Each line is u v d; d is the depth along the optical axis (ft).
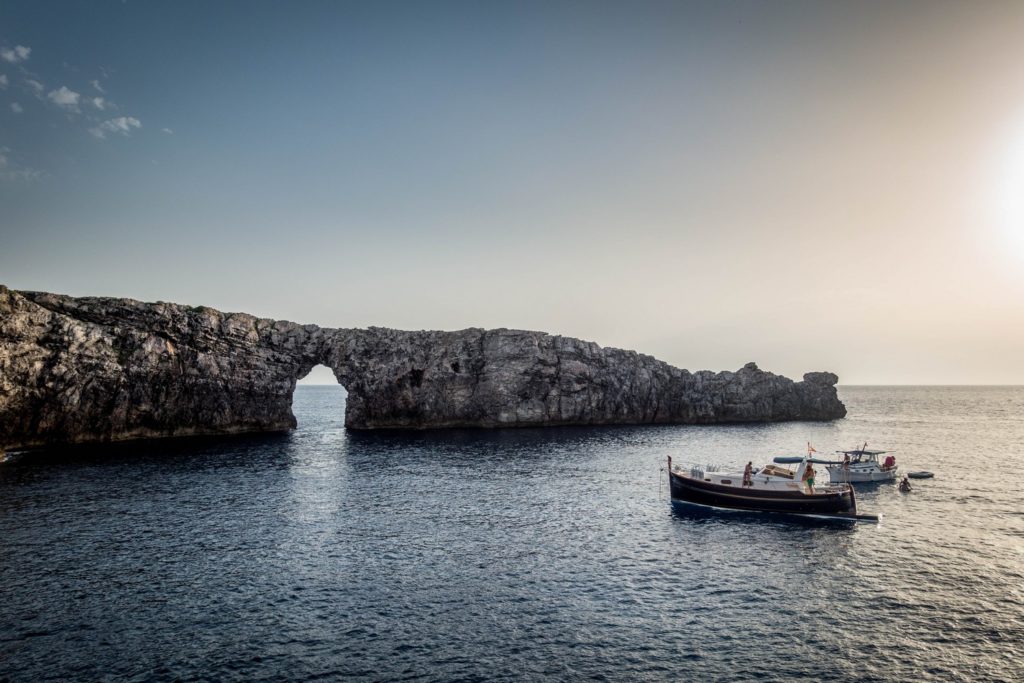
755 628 93.56
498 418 390.42
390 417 378.94
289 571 116.67
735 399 493.77
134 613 96.32
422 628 92.58
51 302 278.67
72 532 138.82
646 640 89.25
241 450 271.08
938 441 351.05
